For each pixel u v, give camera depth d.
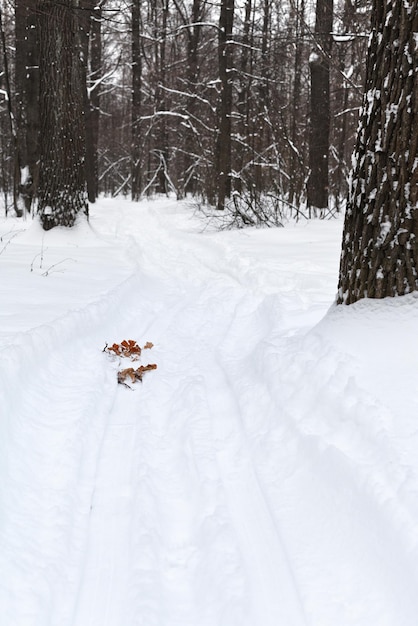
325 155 15.48
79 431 3.75
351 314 4.14
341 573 2.52
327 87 15.16
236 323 6.89
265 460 3.48
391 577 2.36
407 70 3.78
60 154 11.19
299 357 4.23
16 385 3.84
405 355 3.57
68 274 8.05
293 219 15.70
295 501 3.07
